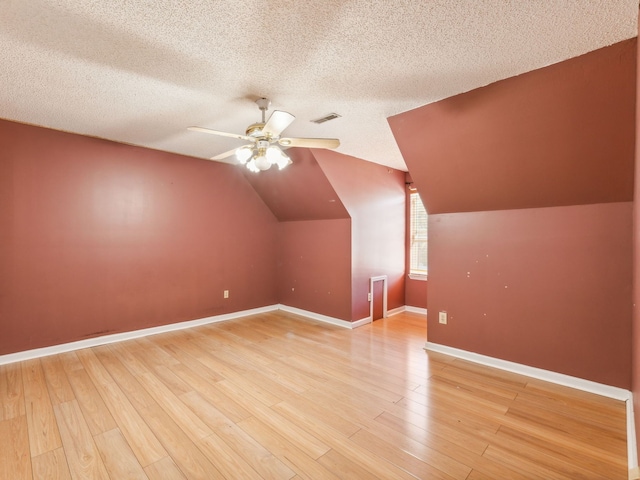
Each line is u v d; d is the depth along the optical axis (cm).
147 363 315
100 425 213
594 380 260
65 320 343
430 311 357
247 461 181
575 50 188
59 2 150
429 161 304
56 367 303
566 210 271
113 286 375
